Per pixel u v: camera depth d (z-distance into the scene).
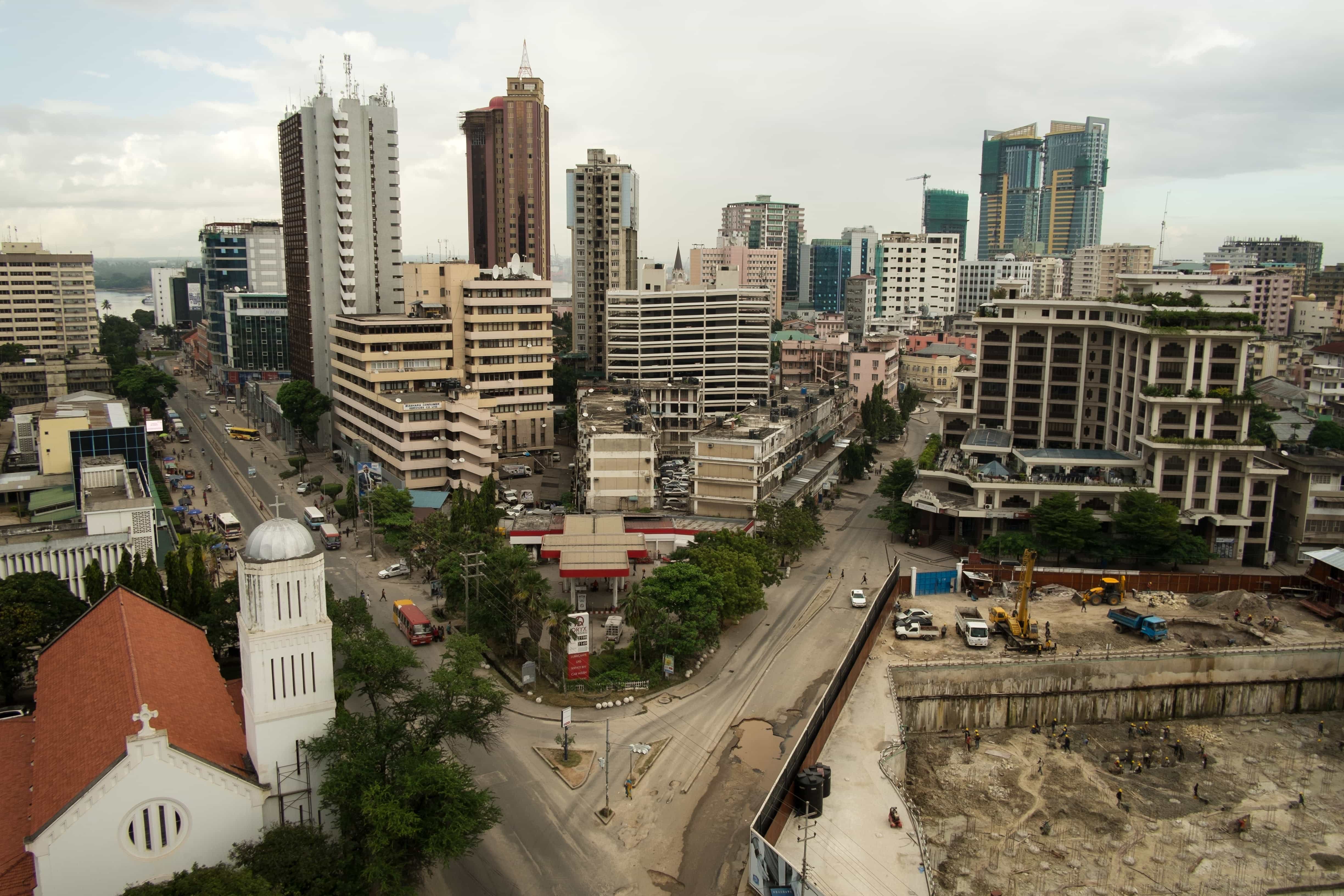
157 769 57.19
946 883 77.19
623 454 150.00
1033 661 109.12
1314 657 113.12
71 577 108.56
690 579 105.50
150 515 113.56
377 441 183.88
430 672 100.19
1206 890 77.44
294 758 64.50
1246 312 144.62
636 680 100.75
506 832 74.19
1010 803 90.38
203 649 78.56
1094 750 102.50
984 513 147.62
